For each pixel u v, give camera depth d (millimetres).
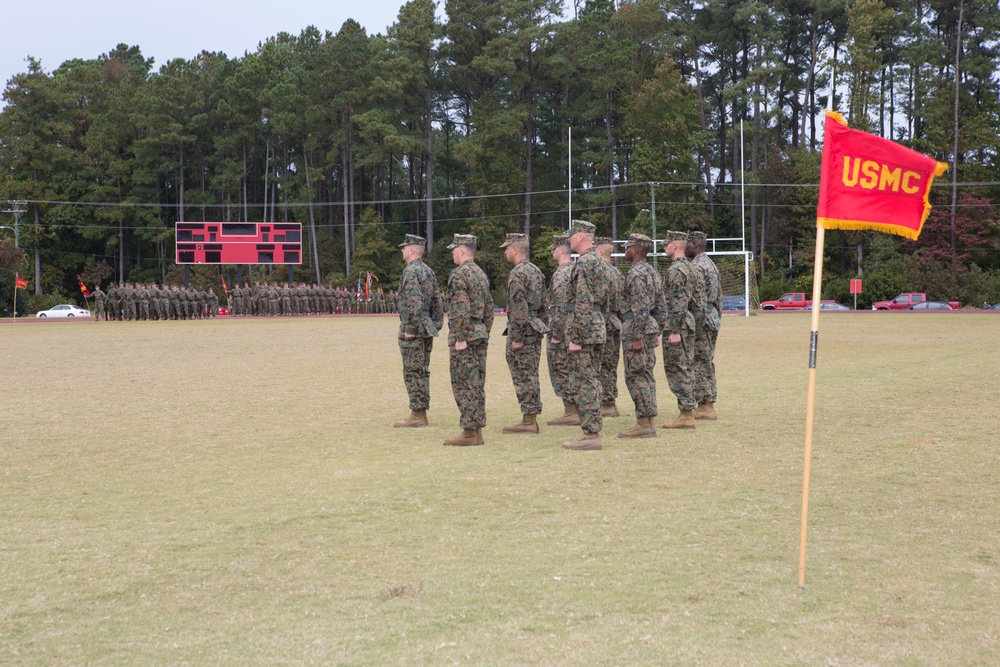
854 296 63438
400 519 6461
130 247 88625
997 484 7395
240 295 50469
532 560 5500
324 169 85312
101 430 10578
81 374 17250
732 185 79250
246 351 23109
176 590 5043
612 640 4293
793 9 82375
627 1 81562
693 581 5098
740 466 8188
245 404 12898
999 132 73312
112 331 33906
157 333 32156
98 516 6613
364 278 75875
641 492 7203
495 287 73500
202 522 6426
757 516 6449
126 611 4742
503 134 72750
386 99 78562
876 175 5633
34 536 6098
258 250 52812
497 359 20391
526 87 77500
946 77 78250
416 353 10680
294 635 4398
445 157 87000
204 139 87375
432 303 10922
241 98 82750
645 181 72812
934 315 48688
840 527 6160
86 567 5445
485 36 77312
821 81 81938
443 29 76688
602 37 77188
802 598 4824
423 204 91750
